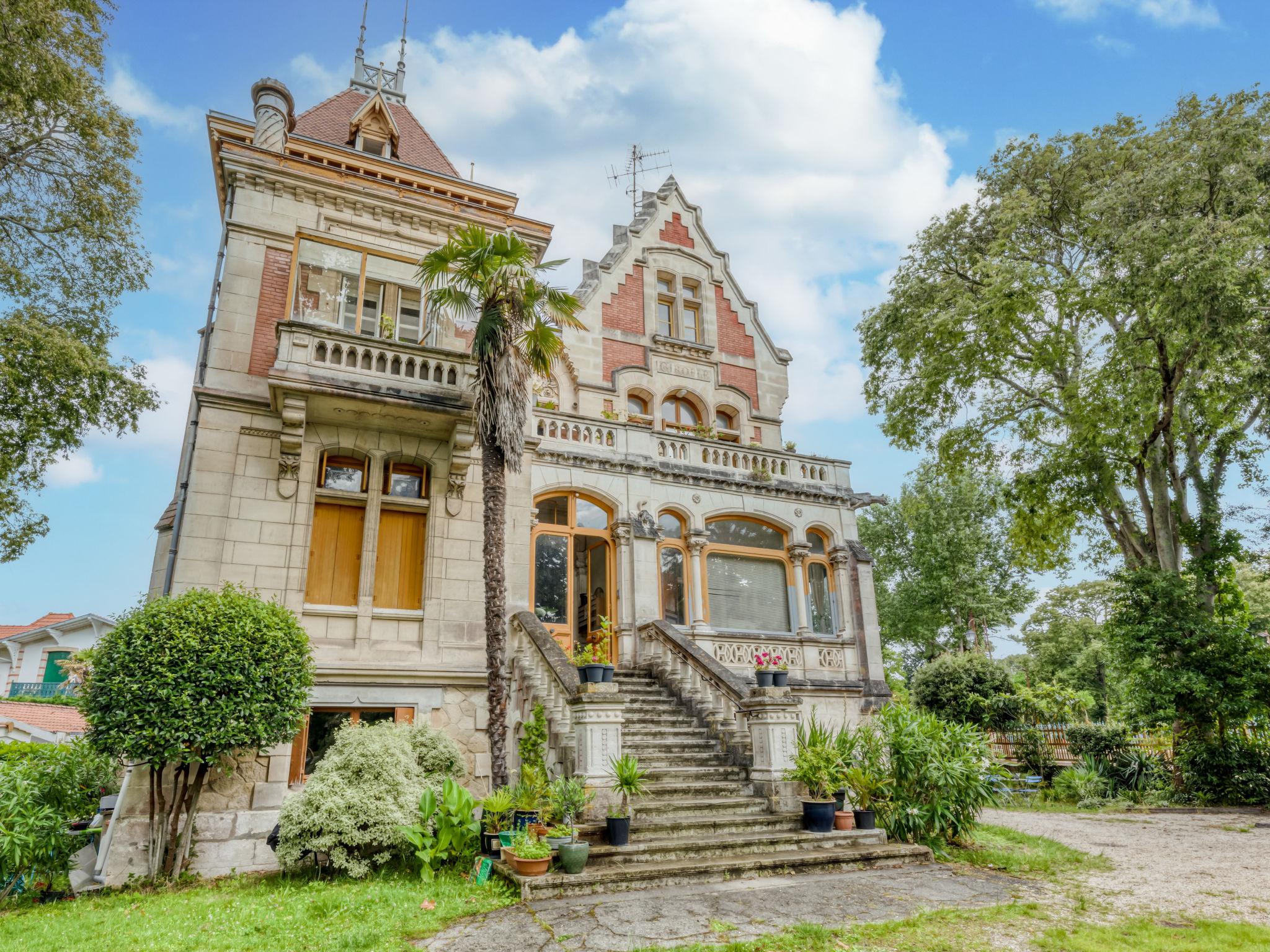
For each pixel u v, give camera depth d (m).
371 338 12.11
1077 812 16.61
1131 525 21.61
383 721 11.05
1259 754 17.62
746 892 8.16
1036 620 43.47
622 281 20.03
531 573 14.73
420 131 16.95
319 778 9.30
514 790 9.81
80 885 9.39
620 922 7.00
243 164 13.01
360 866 8.79
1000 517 36.47
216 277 12.93
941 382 21.88
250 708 9.09
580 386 18.34
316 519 12.30
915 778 10.98
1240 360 17.81
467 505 13.12
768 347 21.64
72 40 14.73
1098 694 38.53
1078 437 19.59
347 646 11.80
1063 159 21.22
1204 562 19.38
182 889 9.04
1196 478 20.88
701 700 13.33
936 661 24.47
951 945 6.29
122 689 8.75
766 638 16.28
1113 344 19.45
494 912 7.39
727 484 16.98
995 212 21.69
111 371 15.55
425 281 12.16
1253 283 16.30
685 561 16.36
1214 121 18.45
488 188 14.95
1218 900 7.96
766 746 11.36
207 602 9.62
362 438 12.65
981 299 20.81
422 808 8.98
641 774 10.28
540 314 12.86
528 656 12.39
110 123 15.85
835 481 18.53
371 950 6.21
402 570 12.64
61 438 15.73
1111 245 18.97
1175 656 18.25
